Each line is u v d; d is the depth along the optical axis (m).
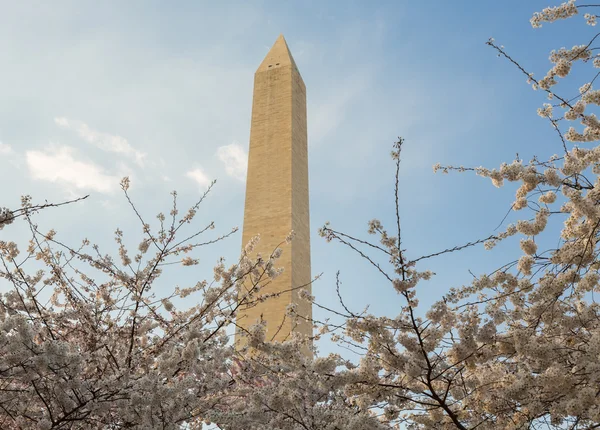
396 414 5.29
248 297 7.57
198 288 9.06
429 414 5.69
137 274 8.16
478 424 5.21
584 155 6.31
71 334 7.88
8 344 5.06
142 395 5.63
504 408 5.43
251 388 6.85
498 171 5.88
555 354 5.01
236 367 7.13
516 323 5.81
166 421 5.94
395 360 4.99
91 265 8.07
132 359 6.96
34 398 6.16
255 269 7.68
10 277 7.25
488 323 4.91
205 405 6.65
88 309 7.62
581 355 4.64
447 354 5.06
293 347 5.16
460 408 5.79
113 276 8.15
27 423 6.43
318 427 5.19
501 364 5.73
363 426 4.84
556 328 5.54
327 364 4.86
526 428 5.18
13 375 5.48
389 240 4.86
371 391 5.02
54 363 5.24
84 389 5.62
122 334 7.80
